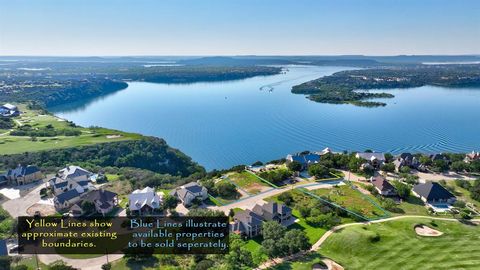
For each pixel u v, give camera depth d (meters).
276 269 85.44
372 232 100.38
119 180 158.00
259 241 101.38
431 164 167.50
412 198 131.12
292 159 169.38
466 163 164.00
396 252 91.69
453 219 112.12
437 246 94.25
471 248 93.00
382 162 169.25
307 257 91.12
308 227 109.19
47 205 125.88
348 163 166.00
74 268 86.12
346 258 91.12
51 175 158.62
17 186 144.88
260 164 177.50
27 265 89.19
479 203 126.62
